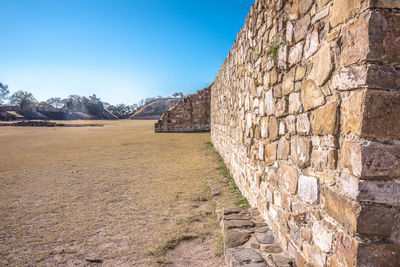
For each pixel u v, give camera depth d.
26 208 4.27
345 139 1.58
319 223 1.87
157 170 7.05
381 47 1.38
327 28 1.80
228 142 6.84
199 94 22.34
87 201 4.59
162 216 3.87
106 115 85.38
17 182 5.92
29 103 73.38
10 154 10.15
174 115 22.05
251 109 4.04
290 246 2.36
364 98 1.39
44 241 3.15
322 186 1.84
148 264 2.65
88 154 10.03
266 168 3.19
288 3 2.51
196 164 7.74
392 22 1.38
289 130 2.46
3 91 83.31
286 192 2.49
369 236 1.41
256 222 3.17
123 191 5.16
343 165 1.59
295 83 2.33
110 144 13.20
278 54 2.78
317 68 1.93
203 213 3.94
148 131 22.72
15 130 24.91
